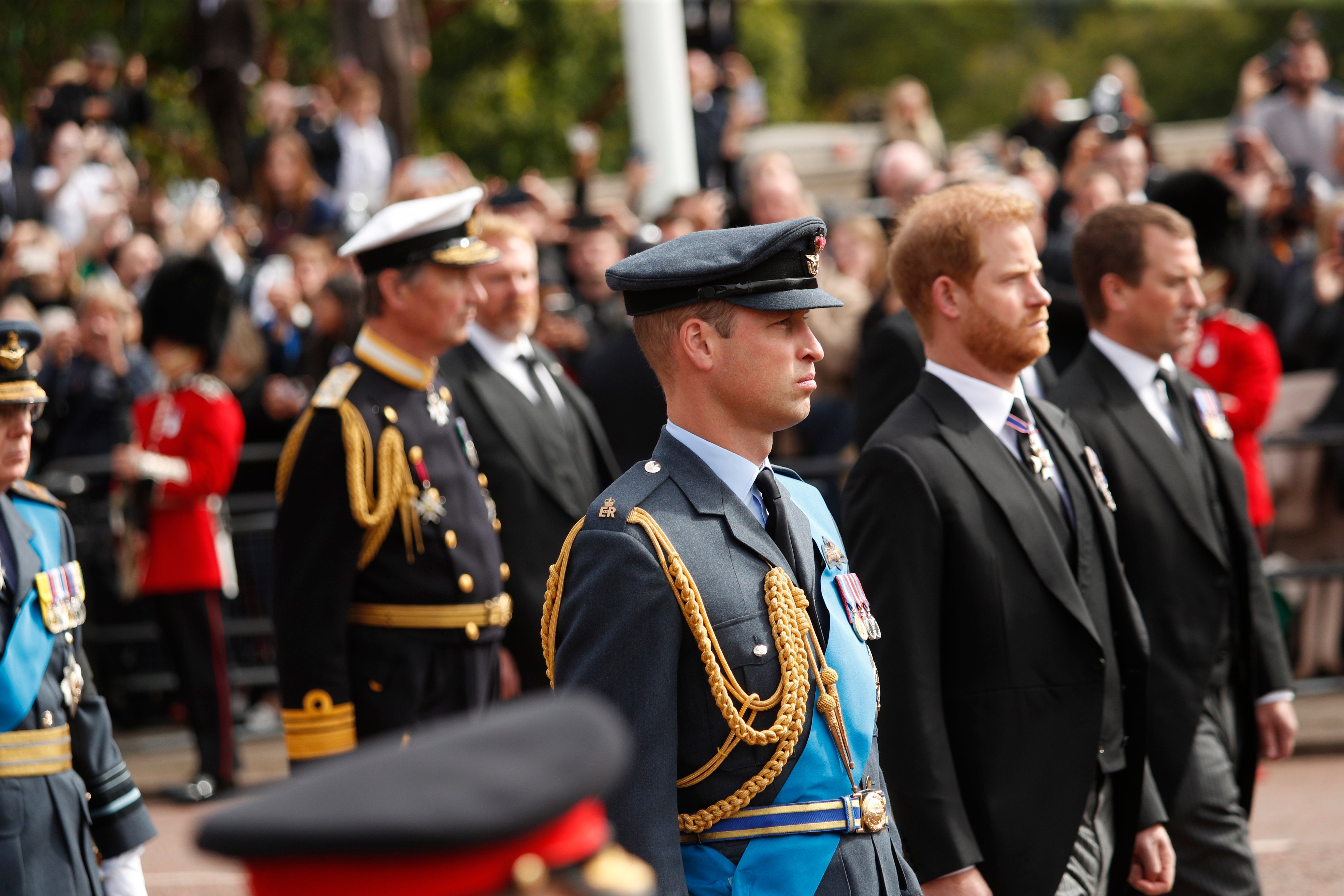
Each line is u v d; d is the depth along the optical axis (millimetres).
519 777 3527
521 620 19000
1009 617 12234
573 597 9414
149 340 28188
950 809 11711
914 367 17641
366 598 16109
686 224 32938
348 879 3545
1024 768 12148
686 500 9602
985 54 173750
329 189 45031
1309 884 20531
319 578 15695
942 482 12336
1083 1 174000
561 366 22797
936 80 172000
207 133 68500
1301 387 31750
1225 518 15469
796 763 9391
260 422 32719
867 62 173375
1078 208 31312
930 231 13070
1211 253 24719
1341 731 28594
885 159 43188
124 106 48000
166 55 70875
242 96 53281
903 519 12219
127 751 31406
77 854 11828
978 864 12055
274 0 76375
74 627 12344
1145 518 14680
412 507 16172
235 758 28141
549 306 31781
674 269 9641
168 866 23203
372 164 46062
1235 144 40969
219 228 36562
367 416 16172
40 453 32250
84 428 32188
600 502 9648
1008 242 12875
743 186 48188
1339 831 22922
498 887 3570
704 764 9305
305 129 45531
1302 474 30641
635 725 9023
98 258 39969
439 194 29516
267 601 32094
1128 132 37250
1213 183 24469
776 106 116188
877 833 9633
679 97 43281
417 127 81625
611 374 24641
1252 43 156000
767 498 9875
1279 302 35062
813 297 9703
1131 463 14844
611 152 94625
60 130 44062
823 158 55531
